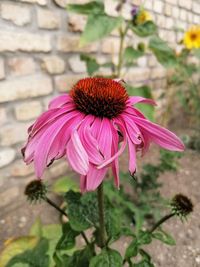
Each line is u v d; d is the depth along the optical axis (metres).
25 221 0.40
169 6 0.70
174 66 0.44
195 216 0.42
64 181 0.44
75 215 0.21
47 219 0.40
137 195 0.42
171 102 0.80
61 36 0.44
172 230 0.39
